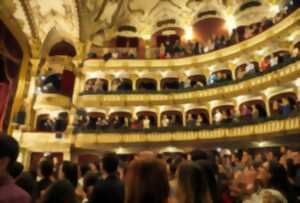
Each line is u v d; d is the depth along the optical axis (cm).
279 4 1547
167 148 1371
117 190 232
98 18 1834
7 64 1458
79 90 1652
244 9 1675
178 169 196
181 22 1902
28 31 1567
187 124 1398
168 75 1705
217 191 228
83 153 1449
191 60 1636
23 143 1386
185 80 1638
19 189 173
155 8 1938
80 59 1708
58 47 1814
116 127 1421
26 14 1481
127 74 1723
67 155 1393
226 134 1241
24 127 1428
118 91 1595
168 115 1573
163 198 142
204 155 319
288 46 1332
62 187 193
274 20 1401
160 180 144
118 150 1425
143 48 1880
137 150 1412
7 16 1400
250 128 1177
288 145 1112
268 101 1295
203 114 1512
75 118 1473
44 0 1505
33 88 1577
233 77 1529
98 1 1730
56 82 1662
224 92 1415
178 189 188
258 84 1281
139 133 1386
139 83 1719
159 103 1554
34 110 1590
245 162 767
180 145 1348
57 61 1672
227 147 1286
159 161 154
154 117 1587
